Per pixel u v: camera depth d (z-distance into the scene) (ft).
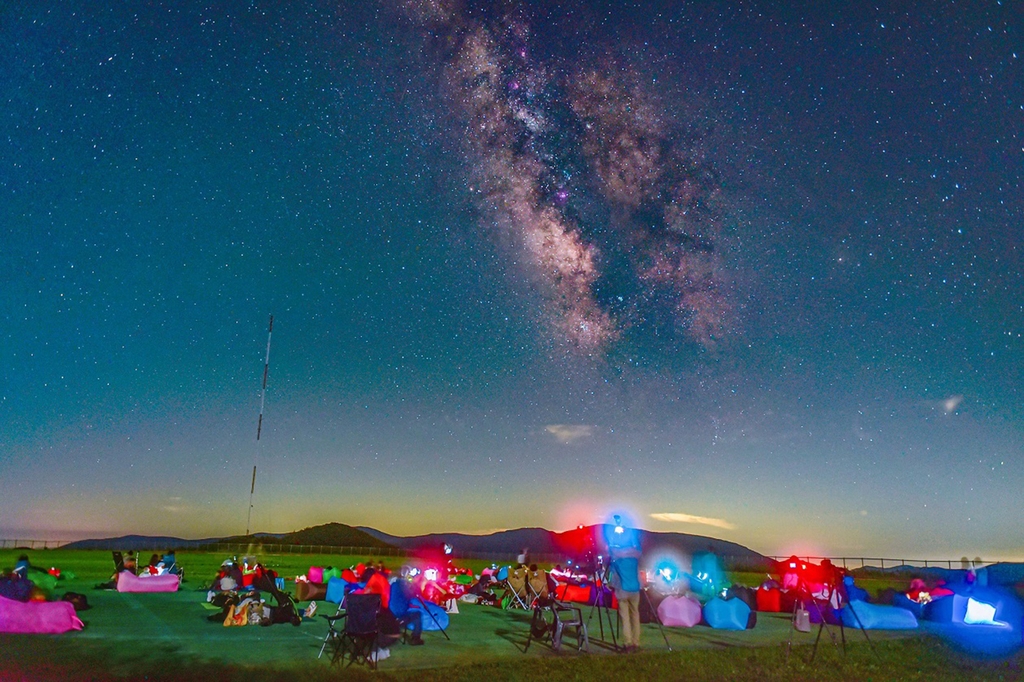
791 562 70.95
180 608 59.41
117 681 30.86
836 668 41.01
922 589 69.21
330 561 165.99
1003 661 45.37
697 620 56.13
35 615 42.45
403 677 33.91
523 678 35.01
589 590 69.15
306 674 33.53
